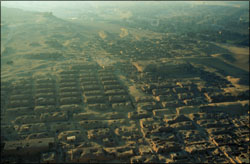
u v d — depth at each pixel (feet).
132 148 399.03
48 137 412.36
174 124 466.70
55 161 361.71
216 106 541.34
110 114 488.44
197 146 409.08
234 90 625.41
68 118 471.62
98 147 393.29
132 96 566.36
